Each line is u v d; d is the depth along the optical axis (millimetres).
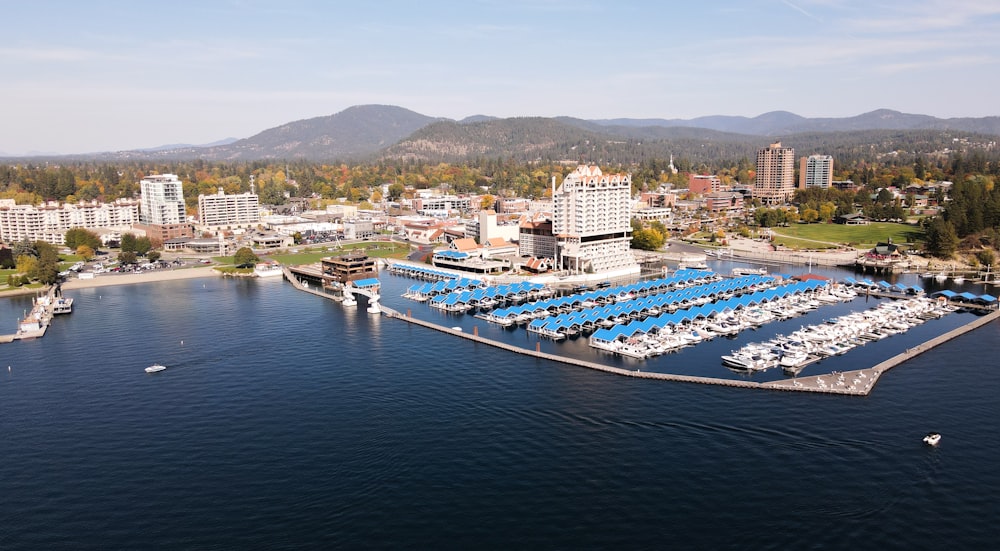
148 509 137125
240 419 180750
